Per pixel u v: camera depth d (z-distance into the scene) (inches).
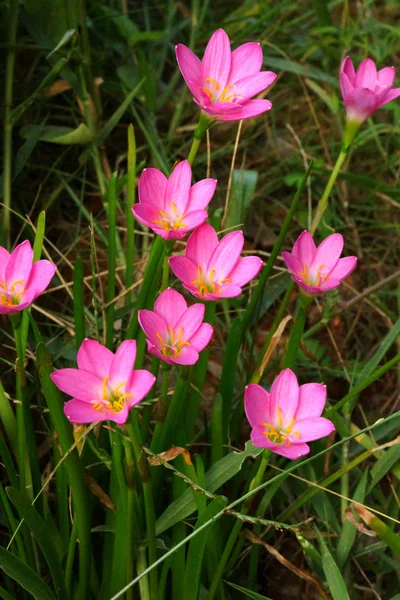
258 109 27.2
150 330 25.9
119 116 41.1
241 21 48.4
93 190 43.9
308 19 55.4
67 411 24.4
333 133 49.4
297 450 25.2
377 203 46.8
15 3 38.9
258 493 34.6
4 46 39.0
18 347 27.6
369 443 32.7
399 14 56.3
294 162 46.6
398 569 32.4
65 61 38.2
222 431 31.6
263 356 32.9
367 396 39.5
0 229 37.6
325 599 30.2
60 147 43.9
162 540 29.6
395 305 42.8
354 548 33.6
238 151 47.9
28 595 31.1
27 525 28.6
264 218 45.4
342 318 41.9
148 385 24.3
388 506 34.2
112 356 25.1
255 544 31.3
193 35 47.2
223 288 26.9
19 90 42.6
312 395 26.0
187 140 47.8
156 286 30.9
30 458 30.3
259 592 34.1
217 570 29.1
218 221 31.4
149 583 29.0
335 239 29.1
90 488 29.1
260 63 28.0
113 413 24.4
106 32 46.8
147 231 42.3
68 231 41.8
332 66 52.2
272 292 40.1
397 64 53.4
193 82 27.2
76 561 32.2
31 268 26.1
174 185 27.3
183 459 29.3
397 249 45.3
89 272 40.8
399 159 47.3
